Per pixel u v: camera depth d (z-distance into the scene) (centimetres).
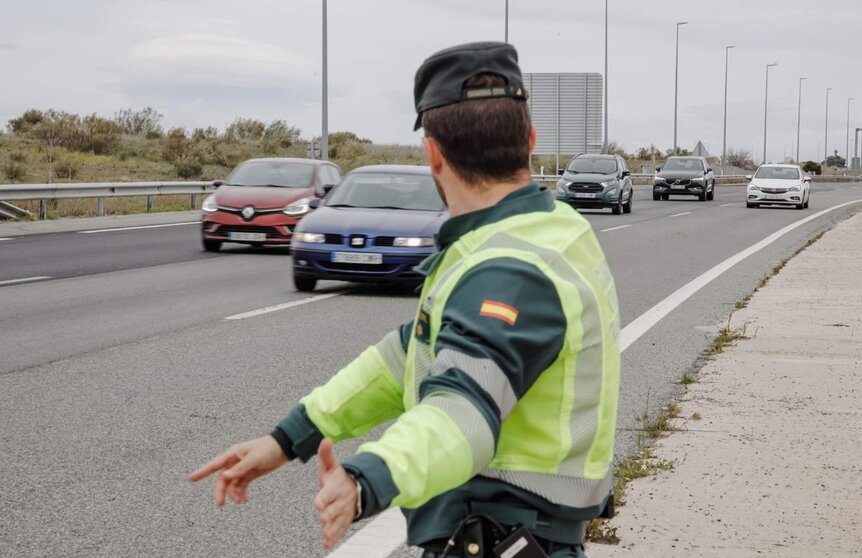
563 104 5750
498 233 187
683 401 751
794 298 1316
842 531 479
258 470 212
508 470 184
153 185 2842
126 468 601
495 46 195
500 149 192
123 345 991
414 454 161
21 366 888
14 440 657
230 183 2009
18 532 498
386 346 217
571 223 193
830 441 635
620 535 472
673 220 3086
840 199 5003
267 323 1134
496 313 173
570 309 180
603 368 188
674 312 1217
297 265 1379
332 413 213
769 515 500
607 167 3528
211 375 858
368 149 7338
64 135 5334
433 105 194
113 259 1773
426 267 195
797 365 879
